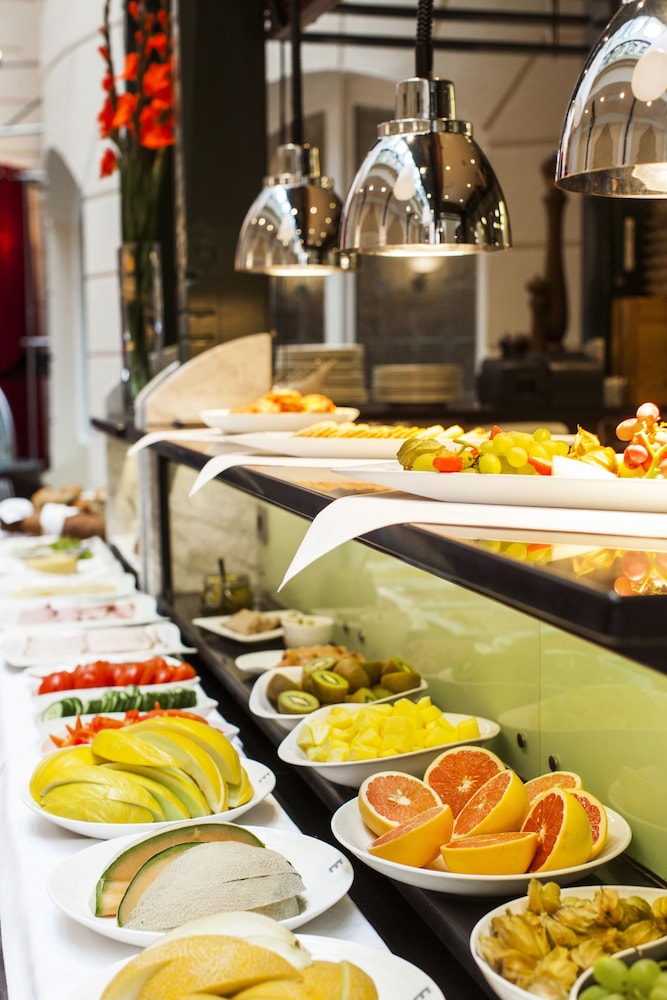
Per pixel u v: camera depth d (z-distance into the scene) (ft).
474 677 6.20
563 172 4.04
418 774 5.52
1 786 6.19
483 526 3.77
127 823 5.19
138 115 12.11
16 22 29.96
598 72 3.87
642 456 4.29
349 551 8.20
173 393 10.98
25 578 12.37
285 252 8.89
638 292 19.86
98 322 23.12
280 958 3.44
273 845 4.83
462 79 20.72
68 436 29.89
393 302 22.09
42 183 30.01
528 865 4.23
